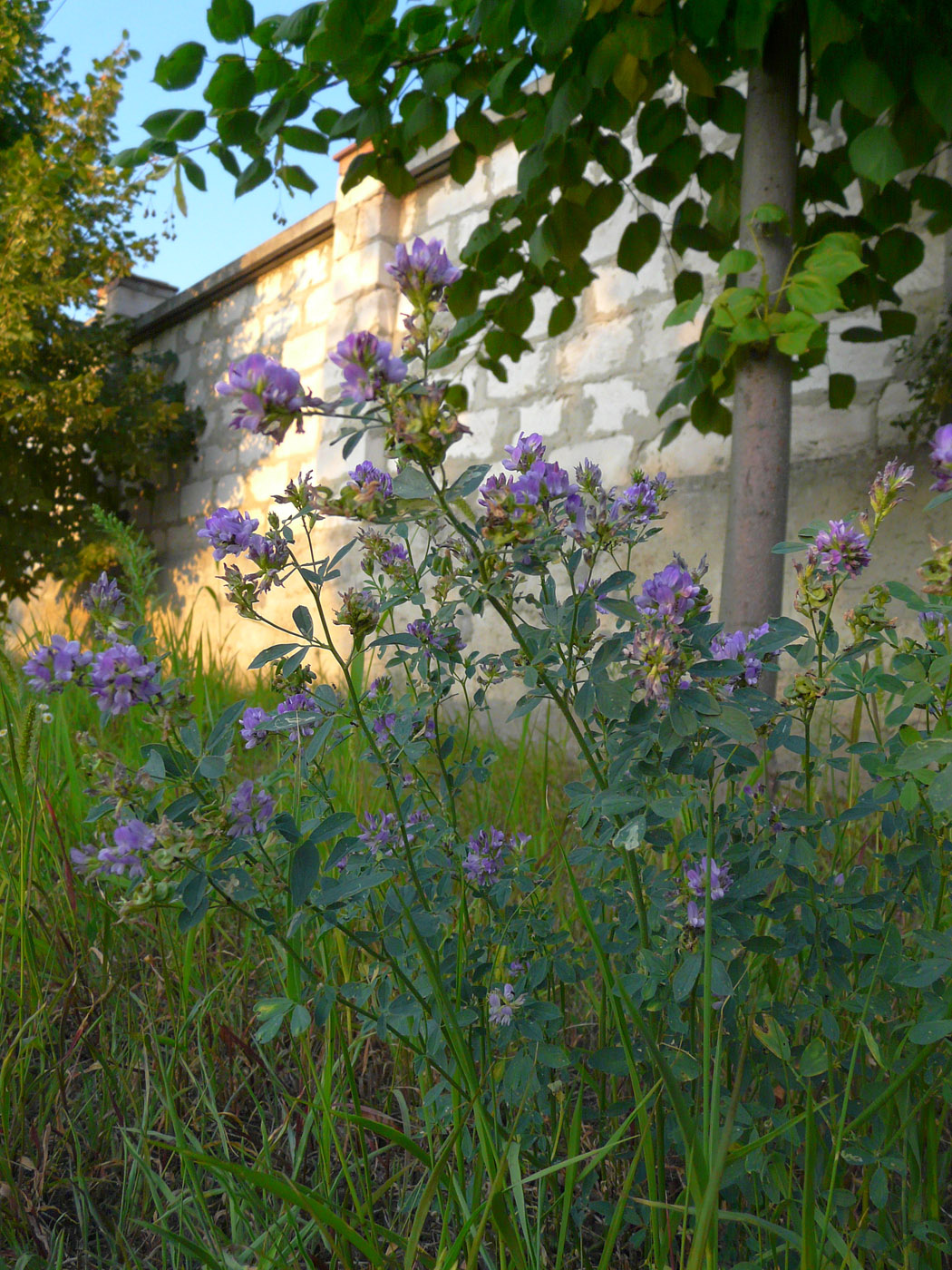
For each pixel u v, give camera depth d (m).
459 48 2.26
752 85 2.27
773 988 1.09
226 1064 1.33
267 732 1.24
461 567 1.04
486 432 5.16
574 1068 1.25
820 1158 0.99
